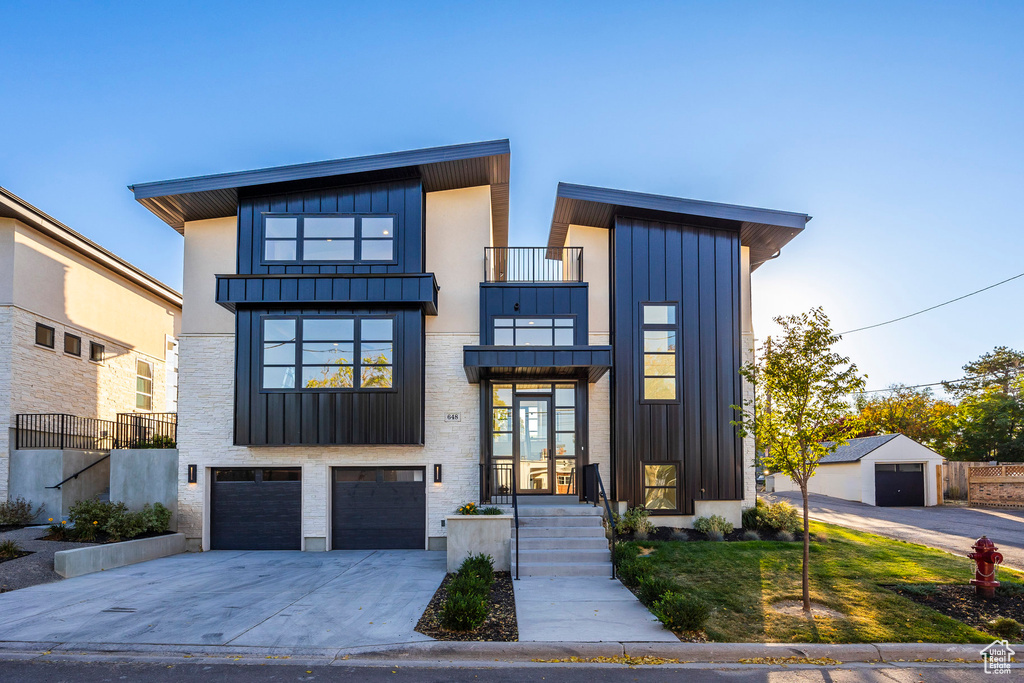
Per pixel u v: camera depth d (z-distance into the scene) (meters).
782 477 33.78
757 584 9.66
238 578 10.78
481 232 15.14
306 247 14.16
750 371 9.55
